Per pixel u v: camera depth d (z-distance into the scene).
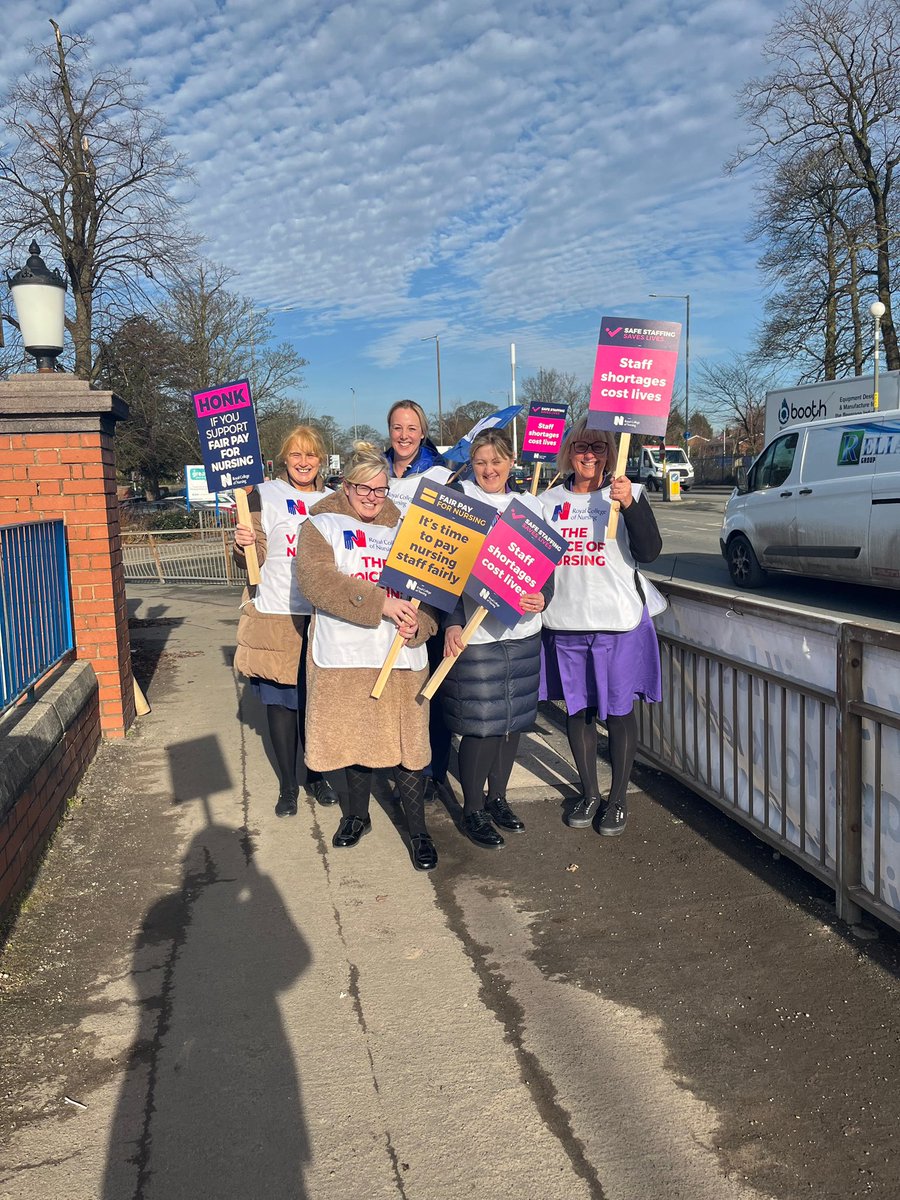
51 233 23.64
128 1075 2.52
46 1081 2.50
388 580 3.64
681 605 4.39
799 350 28.17
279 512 4.55
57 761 4.31
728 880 3.60
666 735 4.70
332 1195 2.09
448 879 3.73
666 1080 2.46
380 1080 2.47
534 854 3.94
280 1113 2.36
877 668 2.95
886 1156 2.16
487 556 3.67
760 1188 2.08
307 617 4.48
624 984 2.92
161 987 2.95
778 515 11.08
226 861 3.94
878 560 9.62
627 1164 2.16
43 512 5.49
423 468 4.69
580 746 4.25
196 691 7.14
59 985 2.97
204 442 4.40
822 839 3.32
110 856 3.99
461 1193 2.09
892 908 2.97
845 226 25.55
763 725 3.69
